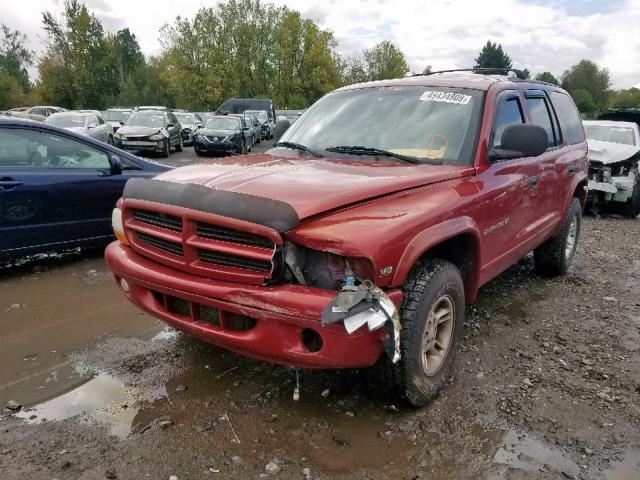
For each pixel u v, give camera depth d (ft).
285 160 11.74
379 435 9.32
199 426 9.43
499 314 15.26
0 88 179.32
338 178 9.89
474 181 11.47
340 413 9.93
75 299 15.55
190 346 12.52
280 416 9.80
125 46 258.37
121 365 11.59
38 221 17.71
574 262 21.45
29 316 14.23
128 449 8.76
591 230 29.14
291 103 186.50
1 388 10.59
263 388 10.73
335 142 12.82
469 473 8.43
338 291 8.39
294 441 9.09
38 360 11.77
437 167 11.31
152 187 9.88
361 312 7.82
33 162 17.85
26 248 17.62
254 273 8.67
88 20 176.45
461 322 10.91
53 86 178.50
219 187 9.43
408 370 9.41
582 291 17.65
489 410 10.18
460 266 11.55
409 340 9.27
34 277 17.52
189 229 9.13
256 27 183.01
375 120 12.99
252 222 8.38
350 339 8.37
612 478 8.39
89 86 182.60
